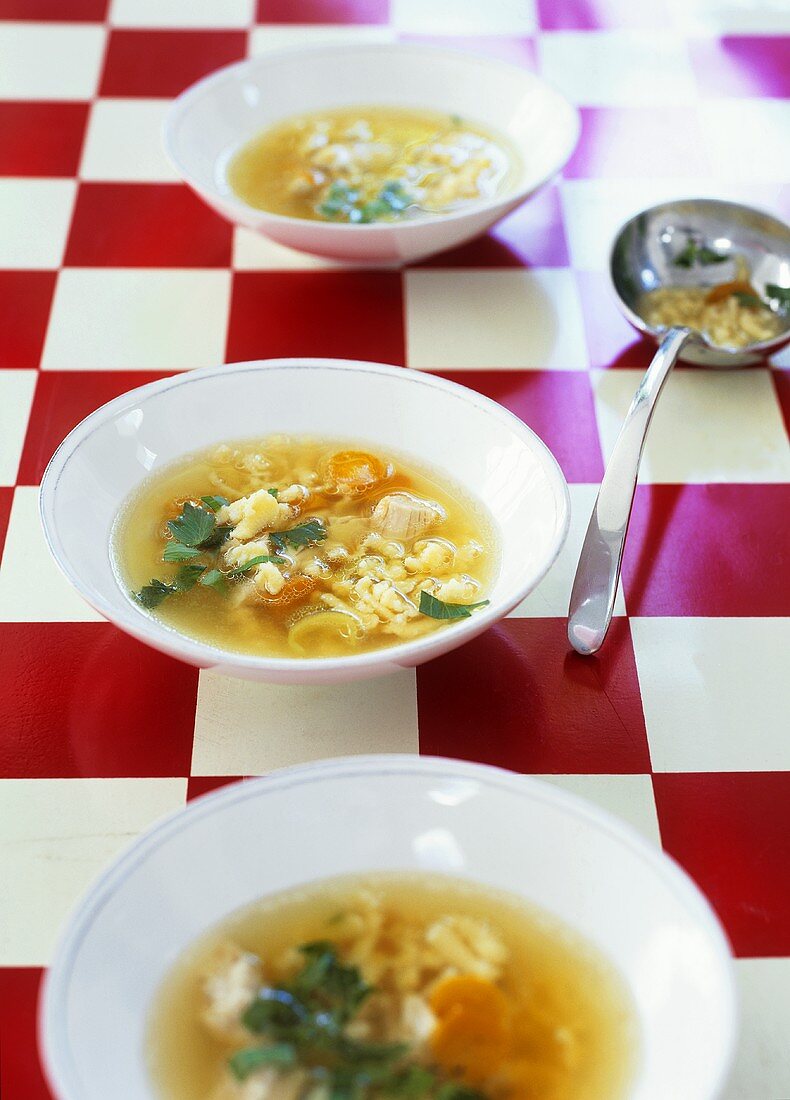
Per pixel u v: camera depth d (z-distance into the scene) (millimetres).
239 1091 379
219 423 597
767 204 816
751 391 695
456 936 416
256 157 792
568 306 746
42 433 659
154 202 814
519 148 790
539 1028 397
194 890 414
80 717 528
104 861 481
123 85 903
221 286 755
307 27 961
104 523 543
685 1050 371
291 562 546
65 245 779
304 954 412
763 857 489
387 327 729
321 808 428
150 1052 387
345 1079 383
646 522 620
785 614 579
